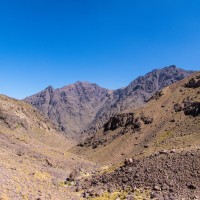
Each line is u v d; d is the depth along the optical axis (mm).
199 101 150375
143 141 147000
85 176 68812
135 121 171625
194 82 181000
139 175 53719
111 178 57844
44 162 81875
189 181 47594
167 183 48812
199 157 52438
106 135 184875
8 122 163000
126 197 45094
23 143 93500
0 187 32312
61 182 59094
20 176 41219
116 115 194250
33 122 191625
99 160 147500
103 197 46656
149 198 44406
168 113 163875
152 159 58438
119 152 147000
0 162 44344
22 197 32781
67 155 105812
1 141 83688
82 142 195625
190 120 142875
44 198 35750
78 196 46688
